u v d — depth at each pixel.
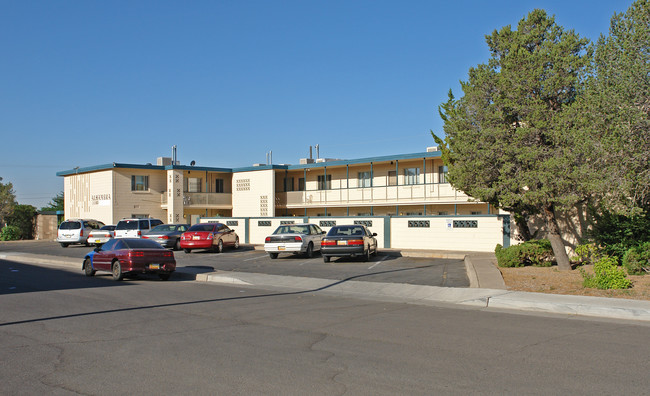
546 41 15.60
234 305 11.80
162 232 29.03
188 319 10.02
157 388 5.83
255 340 8.16
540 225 20.61
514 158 15.60
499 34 16.69
